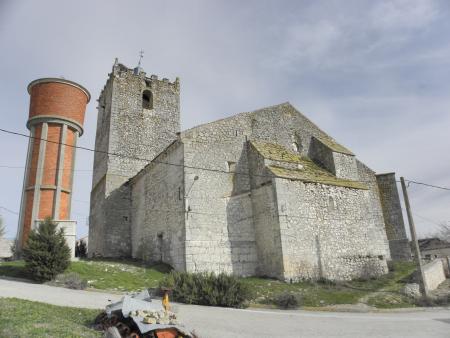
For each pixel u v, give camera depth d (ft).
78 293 45.32
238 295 48.44
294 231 63.87
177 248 64.39
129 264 70.23
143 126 101.55
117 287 51.75
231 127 75.00
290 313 45.73
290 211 64.80
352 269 68.03
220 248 64.54
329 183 72.02
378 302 55.42
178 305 45.47
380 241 74.54
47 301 38.01
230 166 71.72
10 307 30.14
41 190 69.82
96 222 96.99
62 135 73.82
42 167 71.00
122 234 88.07
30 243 51.57
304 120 87.51
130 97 102.68
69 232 63.57
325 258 65.51
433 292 66.33
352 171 81.82
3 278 51.55
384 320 43.06
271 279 61.93
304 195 67.67
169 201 69.97
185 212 63.62
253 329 34.63
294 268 61.62
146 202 81.15
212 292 47.88
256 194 69.77
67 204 71.97
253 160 73.00
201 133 70.38
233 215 67.92
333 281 62.95
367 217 74.64
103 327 28.37
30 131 75.25
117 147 95.96
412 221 65.62
